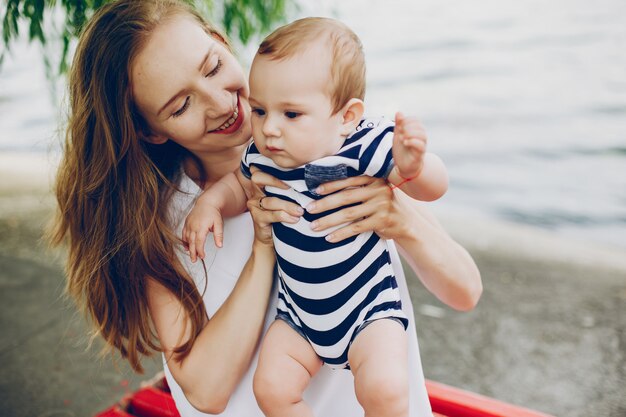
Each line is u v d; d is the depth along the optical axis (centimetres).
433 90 861
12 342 336
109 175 143
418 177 120
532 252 456
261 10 266
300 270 129
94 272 149
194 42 128
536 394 299
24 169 691
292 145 120
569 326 355
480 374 315
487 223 516
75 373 310
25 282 402
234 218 152
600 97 783
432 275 145
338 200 124
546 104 781
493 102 803
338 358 133
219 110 131
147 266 145
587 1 1158
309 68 117
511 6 1202
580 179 591
